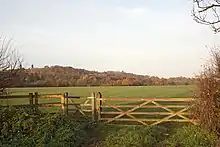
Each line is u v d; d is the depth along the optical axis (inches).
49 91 1715.1
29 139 509.7
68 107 738.8
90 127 615.2
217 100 514.9
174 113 632.4
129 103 1001.5
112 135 553.6
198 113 553.0
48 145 482.6
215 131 515.2
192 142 489.7
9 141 502.6
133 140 506.9
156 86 2337.6
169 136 546.9
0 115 576.4
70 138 514.6
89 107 771.4
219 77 517.3
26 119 579.2
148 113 649.6
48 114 625.9
